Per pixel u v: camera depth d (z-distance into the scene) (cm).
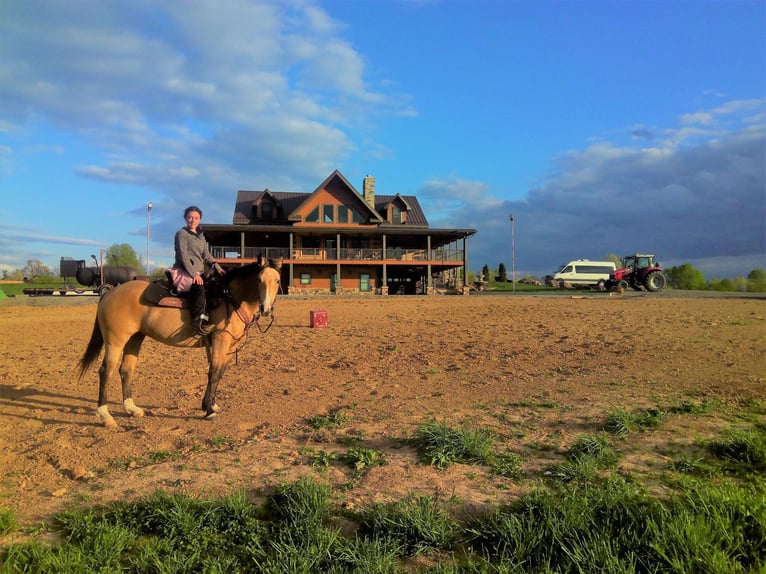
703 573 303
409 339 1410
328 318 2056
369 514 394
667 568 310
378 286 4997
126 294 673
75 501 436
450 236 4947
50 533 386
